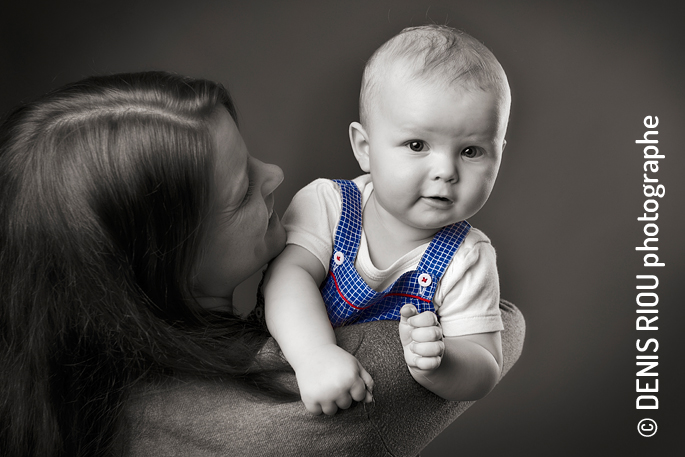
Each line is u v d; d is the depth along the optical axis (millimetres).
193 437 693
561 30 2555
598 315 2709
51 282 689
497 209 2656
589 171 2658
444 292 865
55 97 725
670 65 2617
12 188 687
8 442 746
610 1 2553
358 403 684
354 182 957
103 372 728
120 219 676
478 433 2645
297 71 2305
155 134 682
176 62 2230
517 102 2592
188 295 761
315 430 682
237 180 760
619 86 2615
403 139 785
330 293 904
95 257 673
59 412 721
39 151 678
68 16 2135
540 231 2680
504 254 2680
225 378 708
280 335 756
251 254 806
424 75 772
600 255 2693
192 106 730
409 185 790
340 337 767
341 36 2314
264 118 2303
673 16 2584
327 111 2328
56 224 671
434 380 715
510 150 2627
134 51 2195
